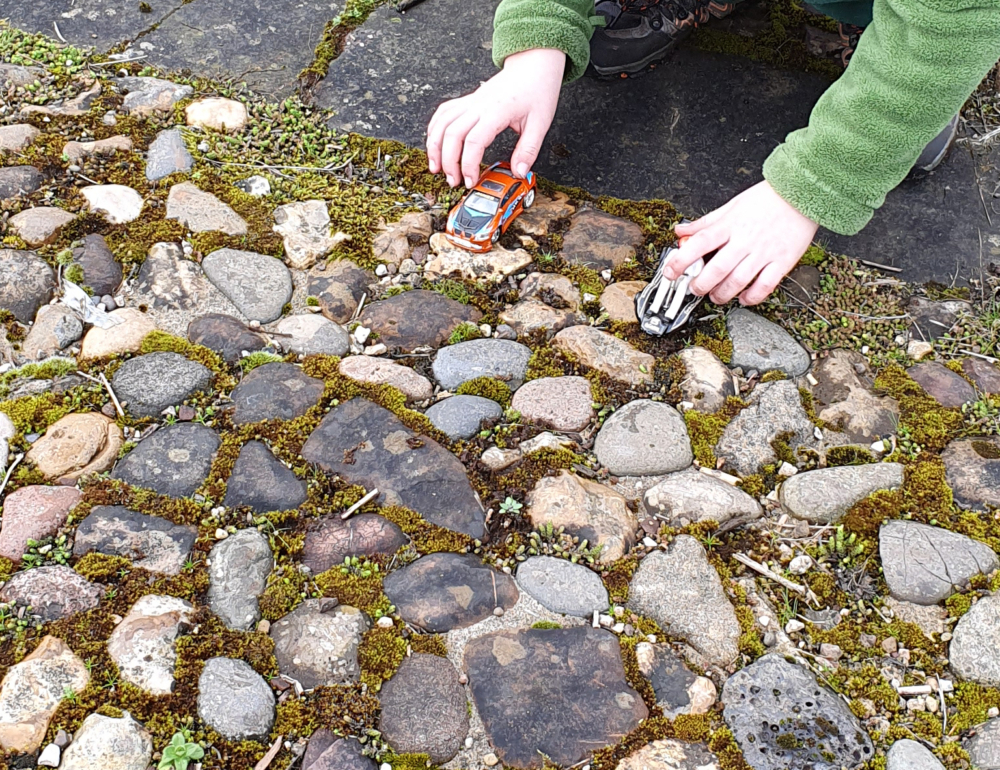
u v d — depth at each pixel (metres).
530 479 1.97
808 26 3.05
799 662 1.73
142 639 1.65
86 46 2.84
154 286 2.25
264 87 2.79
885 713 1.69
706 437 2.08
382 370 2.13
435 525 1.88
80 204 2.39
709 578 1.84
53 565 1.75
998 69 2.96
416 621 1.74
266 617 1.72
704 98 2.85
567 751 1.60
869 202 2.03
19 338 2.14
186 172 2.50
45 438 1.94
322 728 1.59
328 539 1.84
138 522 1.83
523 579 1.81
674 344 2.24
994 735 1.64
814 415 2.14
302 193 2.50
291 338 2.18
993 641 1.75
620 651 1.72
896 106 1.86
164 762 1.51
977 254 2.51
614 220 2.51
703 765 1.58
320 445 1.98
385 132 2.70
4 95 2.63
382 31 2.97
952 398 2.18
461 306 2.29
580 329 2.24
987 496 1.98
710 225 2.16
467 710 1.64
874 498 1.97
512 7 2.37
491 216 2.35
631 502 1.97
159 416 2.02
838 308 2.36
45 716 1.55
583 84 2.87
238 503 1.88
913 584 1.83
